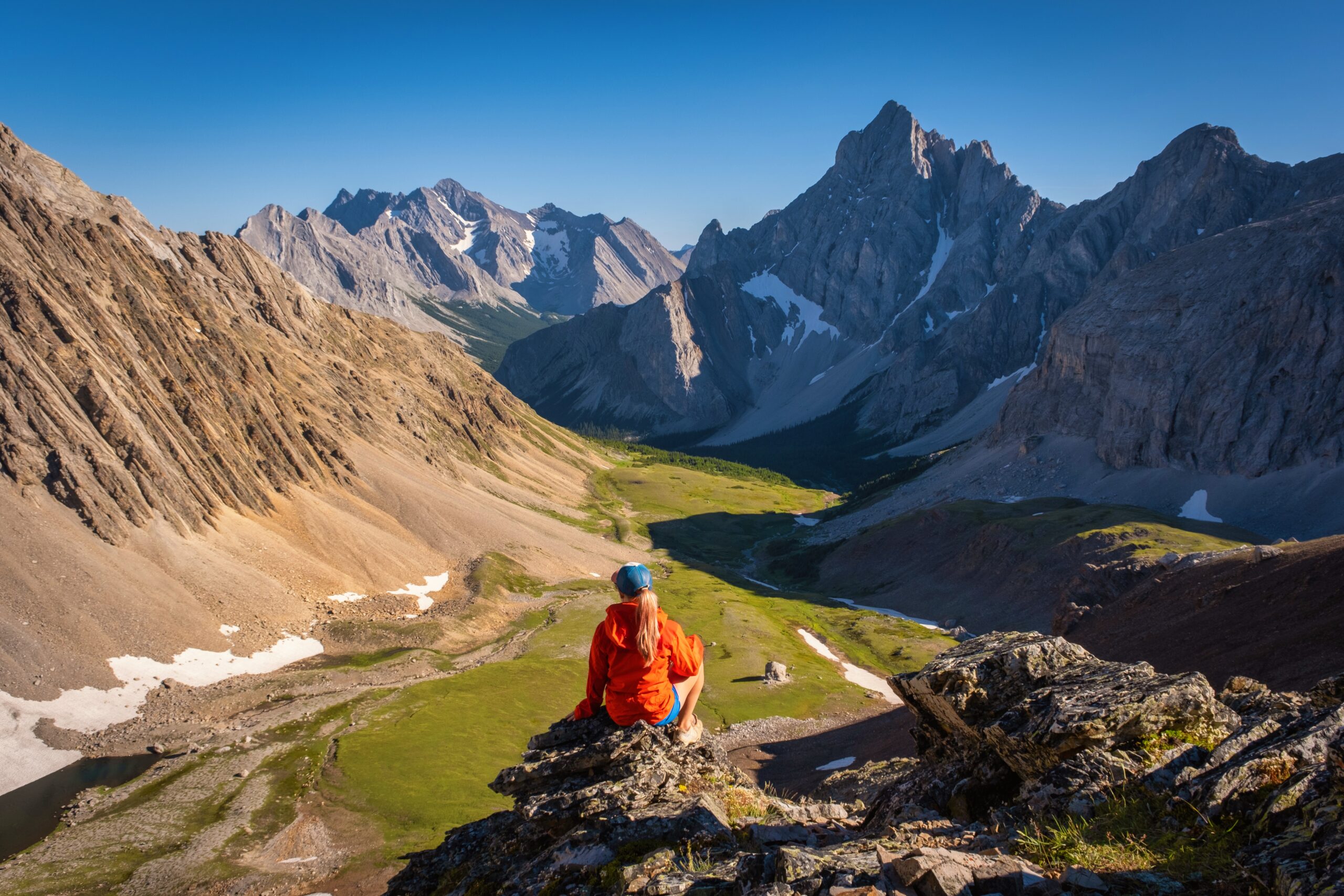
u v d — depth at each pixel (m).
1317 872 5.89
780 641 117.12
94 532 99.50
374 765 67.62
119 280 138.62
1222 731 8.83
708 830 8.34
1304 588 51.66
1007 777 10.12
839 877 6.72
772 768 70.75
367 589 125.62
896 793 11.24
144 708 82.06
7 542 91.06
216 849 53.94
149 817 59.16
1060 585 125.00
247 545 119.06
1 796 64.88
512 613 130.50
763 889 6.75
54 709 77.38
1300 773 7.21
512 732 77.94
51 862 52.69
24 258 122.75
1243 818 7.32
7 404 102.25
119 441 111.75
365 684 92.44
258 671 94.81
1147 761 8.51
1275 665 45.41
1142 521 136.50
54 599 88.50
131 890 49.00
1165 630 61.34
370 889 48.94
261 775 66.50
